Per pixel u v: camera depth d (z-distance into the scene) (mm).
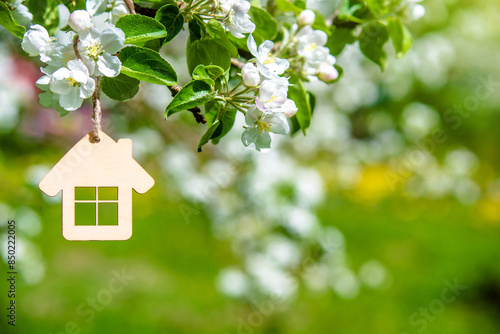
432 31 6578
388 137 7145
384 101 6637
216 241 7594
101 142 1251
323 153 7352
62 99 1132
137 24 1201
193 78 1248
